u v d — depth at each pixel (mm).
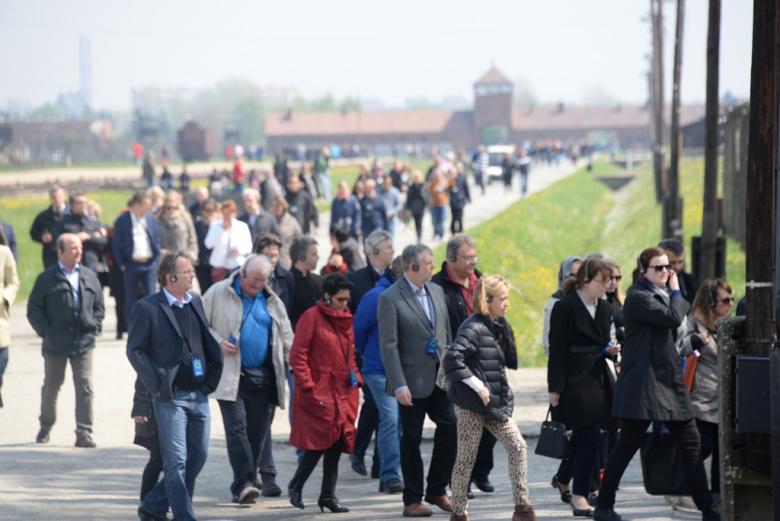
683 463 25500
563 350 26359
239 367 29625
